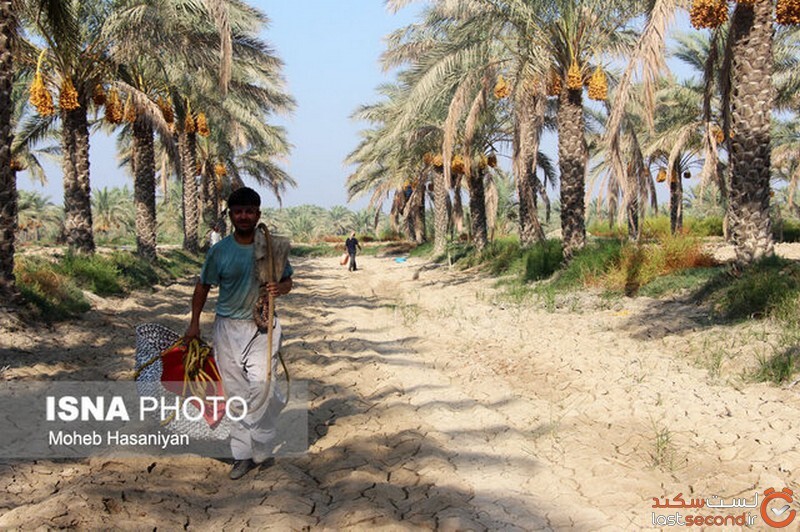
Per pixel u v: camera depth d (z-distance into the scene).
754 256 9.02
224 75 11.19
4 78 8.24
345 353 7.74
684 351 6.88
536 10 13.38
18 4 8.99
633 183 15.09
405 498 3.60
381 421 5.05
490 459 4.25
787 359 5.74
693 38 22.59
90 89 14.41
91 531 3.00
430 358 7.53
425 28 16.58
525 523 3.28
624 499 3.55
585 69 13.73
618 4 12.74
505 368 6.88
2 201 8.03
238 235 3.90
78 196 14.30
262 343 3.93
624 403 5.32
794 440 4.17
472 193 22.70
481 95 15.72
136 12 13.33
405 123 16.89
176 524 3.25
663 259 11.05
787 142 28.20
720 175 17.34
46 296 8.96
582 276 11.93
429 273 21.27
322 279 20.67
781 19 8.07
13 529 2.94
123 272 13.84
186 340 4.03
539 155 24.56
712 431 4.54
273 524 3.18
